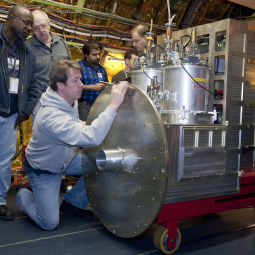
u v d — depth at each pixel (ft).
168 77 5.83
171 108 5.77
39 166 5.65
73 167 6.58
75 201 6.75
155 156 4.47
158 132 4.41
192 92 5.59
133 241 5.51
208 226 6.53
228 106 5.77
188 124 5.03
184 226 6.51
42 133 5.31
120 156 5.03
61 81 5.19
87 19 12.18
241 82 6.01
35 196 5.82
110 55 13.20
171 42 6.27
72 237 5.58
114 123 5.34
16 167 10.61
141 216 4.74
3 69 6.28
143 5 12.64
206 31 6.39
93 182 5.92
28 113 6.98
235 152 5.84
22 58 6.63
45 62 7.64
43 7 10.92
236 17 15.47
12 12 6.13
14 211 7.05
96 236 5.67
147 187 4.62
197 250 5.25
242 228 6.41
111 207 5.42
